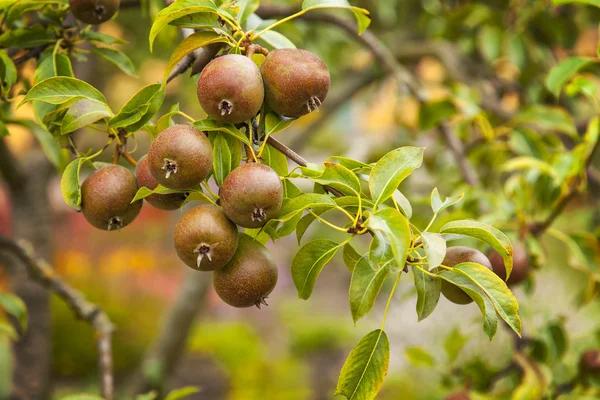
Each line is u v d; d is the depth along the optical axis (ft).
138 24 7.77
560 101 7.07
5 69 4.25
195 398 15.34
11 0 4.18
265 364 15.85
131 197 3.92
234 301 3.84
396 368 13.30
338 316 20.93
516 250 4.65
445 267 3.83
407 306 15.76
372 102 9.84
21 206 6.68
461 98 5.89
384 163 3.83
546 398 4.95
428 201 4.97
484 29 6.82
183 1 3.80
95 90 3.94
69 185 3.90
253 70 3.79
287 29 5.50
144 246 19.83
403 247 3.64
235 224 3.80
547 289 8.87
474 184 5.42
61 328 16.15
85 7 4.17
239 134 3.81
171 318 8.75
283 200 3.80
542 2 6.56
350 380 3.84
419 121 5.83
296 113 3.86
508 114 6.66
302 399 14.75
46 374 6.42
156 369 8.47
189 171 3.76
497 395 5.06
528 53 6.75
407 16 9.26
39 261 5.05
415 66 9.33
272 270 3.85
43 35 4.28
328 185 3.88
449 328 10.95
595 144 4.82
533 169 5.05
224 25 3.93
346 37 8.45
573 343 5.35
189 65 4.02
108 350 4.82
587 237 4.92
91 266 18.72
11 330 4.82
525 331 5.08
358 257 3.99
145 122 3.91
